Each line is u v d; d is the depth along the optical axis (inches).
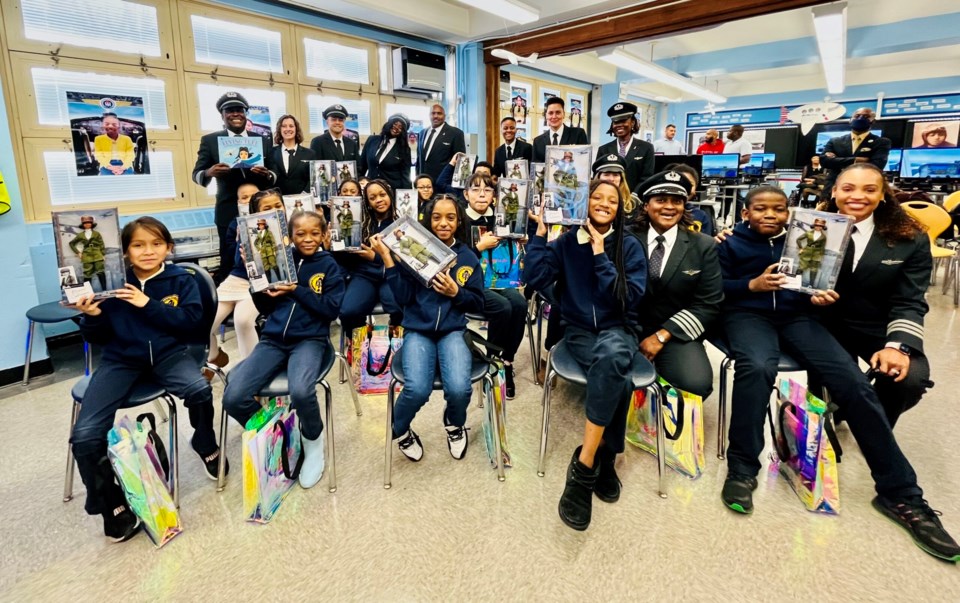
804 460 62.8
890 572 52.4
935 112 368.5
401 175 160.1
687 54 315.3
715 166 238.1
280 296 71.4
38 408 91.0
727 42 286.4
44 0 120.0
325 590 51.0
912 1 210.8
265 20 166.6
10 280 99.0
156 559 55.4
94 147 132.0
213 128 156.9
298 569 53.7
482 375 67.7
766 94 438.6
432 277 66.8
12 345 100.9
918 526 56.1
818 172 232.4
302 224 73.2
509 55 207.0
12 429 83.3
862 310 69.4
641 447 76.5
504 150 176.2
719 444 74.2
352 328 96.9
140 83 138.9
